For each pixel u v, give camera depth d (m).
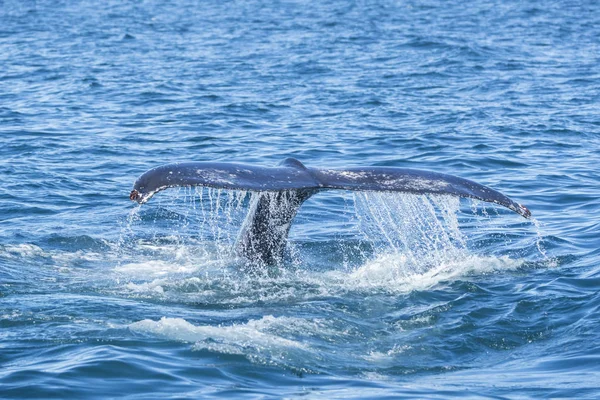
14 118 74.94
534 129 72.00
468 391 25.84
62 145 65.06
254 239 35.75
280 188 31.09
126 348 27.98
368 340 29.55
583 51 124.94
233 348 28.11
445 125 73.31
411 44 129.88
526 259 39.16
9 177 55.44
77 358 27.22
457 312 32.03
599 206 50.12
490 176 57.84
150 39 139.88
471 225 45.69
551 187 54.91
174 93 88.50
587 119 76.19
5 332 29.23
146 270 36.31
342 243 41.16
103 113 78.12
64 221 45.69
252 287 33.78
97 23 166.75
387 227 42.69
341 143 66.50
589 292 34.09
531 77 100.56
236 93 88.50
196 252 39.09
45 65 107.69
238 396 25.14
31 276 35.09
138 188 29.44
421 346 29.25
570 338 29.88
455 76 101.12
